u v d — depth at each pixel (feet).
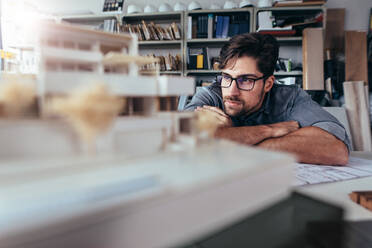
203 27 7.36
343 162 2.92
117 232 0.70
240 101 3.87
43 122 0.88
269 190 1.09
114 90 1.01
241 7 7.29
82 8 8.84
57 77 0.91
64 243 0.62
